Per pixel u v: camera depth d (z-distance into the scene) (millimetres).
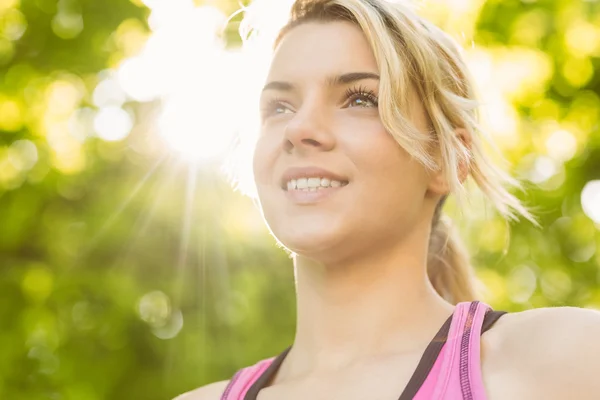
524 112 6773
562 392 1705
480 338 1876
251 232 6758
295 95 2080
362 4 2074
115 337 6473
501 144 6508
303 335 2100
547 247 6988
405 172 1997
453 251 2652
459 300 2641
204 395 2242
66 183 6738
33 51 6641
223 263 6629
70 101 6859
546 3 6633
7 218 6562
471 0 6391
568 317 1830
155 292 6641
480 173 2242
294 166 1988
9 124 6836
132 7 6453
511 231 6883
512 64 6711
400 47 2076
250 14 2459
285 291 6852
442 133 2068
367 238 1970
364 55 2045
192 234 6520
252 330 6684
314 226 1947
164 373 6477
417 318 2008
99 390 6328
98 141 6781
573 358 1740
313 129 1975
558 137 7027
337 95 2039
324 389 1946
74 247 6625
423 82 2082
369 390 1872
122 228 6488
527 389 1723
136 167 6719
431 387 1792
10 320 6449
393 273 2016
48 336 6531
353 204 1947
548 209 6891
